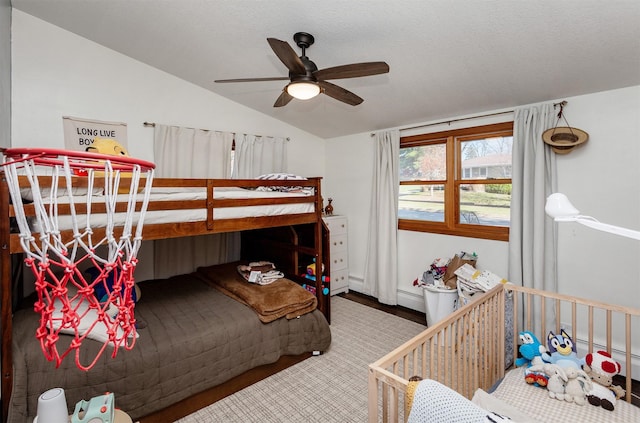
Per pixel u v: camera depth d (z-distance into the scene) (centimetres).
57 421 117
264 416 197
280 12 207
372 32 212
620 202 233
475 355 185
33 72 254
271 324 238
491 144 308
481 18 185
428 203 360
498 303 212
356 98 219
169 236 198
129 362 175
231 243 386
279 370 246
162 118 321
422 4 181
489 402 157
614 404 156
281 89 333
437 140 346
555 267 262
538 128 263
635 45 185
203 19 228
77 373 162
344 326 324
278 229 359
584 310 251
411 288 371
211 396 209
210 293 278
